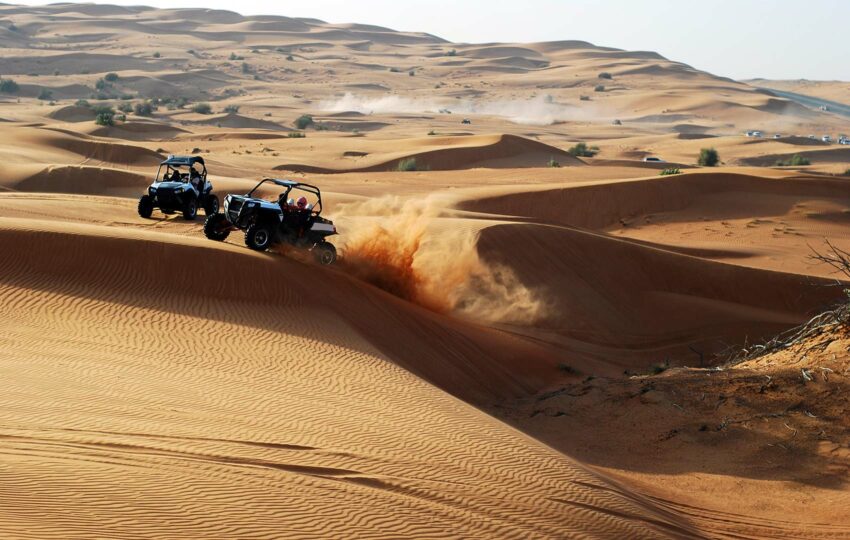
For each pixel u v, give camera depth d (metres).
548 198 54.72
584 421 16.78
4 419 9.67
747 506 12.77
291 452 10.05
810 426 15.52
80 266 18.69
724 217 54.56
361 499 8.93
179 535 7.07
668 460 14.83
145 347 14.82
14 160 56.25
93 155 67.69
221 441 10.03
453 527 8.76
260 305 18.67
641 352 27.83
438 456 10.98
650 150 131.00
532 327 27.56
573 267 32.25
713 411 16.48
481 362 20.64
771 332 30.25
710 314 31.19
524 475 10.96
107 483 7.95
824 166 113.31
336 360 15.63
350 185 60.12
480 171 75.12
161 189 31.44
